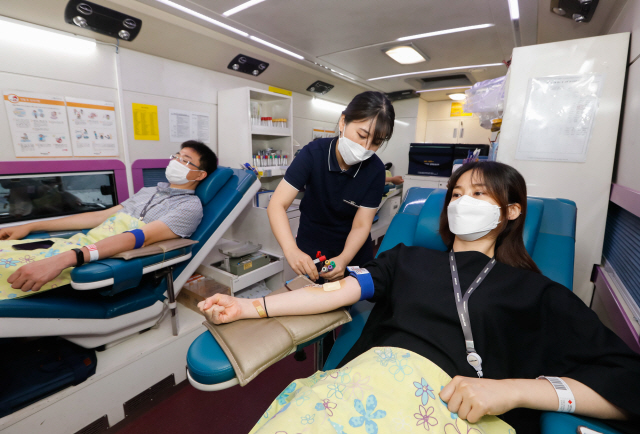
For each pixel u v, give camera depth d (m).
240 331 0.78
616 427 0.57
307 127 3.88
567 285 1.05
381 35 2.44
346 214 1.47
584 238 1.58
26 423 1.15
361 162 1.37
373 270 0.99
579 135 1.53
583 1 1.73
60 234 1.73
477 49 2.75
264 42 2.56
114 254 1.33
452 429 0.60
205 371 0.68
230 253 2.02
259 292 2.28
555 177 1.61
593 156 1.52
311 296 0.89
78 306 1.29
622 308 1.10
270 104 3.05
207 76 2.58
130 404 1.46
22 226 1.62
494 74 3.57
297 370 1.78
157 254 1.41
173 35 2.12
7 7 1.52
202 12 2.01
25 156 1.74
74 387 1.27
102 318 1.38
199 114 2.56
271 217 1.33
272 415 0.70
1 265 1.21
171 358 1.62
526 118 1.64
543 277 0.84
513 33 2.39
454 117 5.16
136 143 2.20
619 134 1.51
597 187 1.53
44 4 1.57
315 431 0.58
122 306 1.43
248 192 2.01
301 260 1.15
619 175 1.45
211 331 0.79
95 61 1.93
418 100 4.88
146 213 1.73
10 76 1.64
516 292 0.81
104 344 1.47
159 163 2.35
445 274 0.90
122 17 1.83
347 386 0.67
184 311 1.95
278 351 0.75
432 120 5.36
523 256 0.92
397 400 0.64
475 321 0.79
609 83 1.46
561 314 0.77
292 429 0.58
